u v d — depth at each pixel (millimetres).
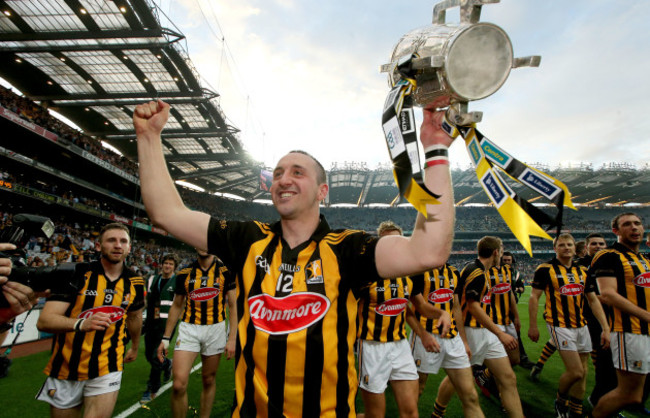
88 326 2422
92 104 22203
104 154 24469
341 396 1068
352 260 1142
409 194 780
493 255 4105
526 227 831
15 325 6758
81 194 24500
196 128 25812
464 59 823
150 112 1194
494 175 925
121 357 2773
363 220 48969
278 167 1337
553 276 3973
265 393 1059
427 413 3916
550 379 5094
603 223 46281
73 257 14977
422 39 901
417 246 953
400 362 2930
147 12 15422
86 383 2590
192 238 1214
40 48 17062
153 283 4918
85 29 16375
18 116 16781
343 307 1126
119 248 2832
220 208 41812
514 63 864
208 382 3520
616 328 3031
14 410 3818
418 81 900
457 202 48656
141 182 1168
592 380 5152
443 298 3617
